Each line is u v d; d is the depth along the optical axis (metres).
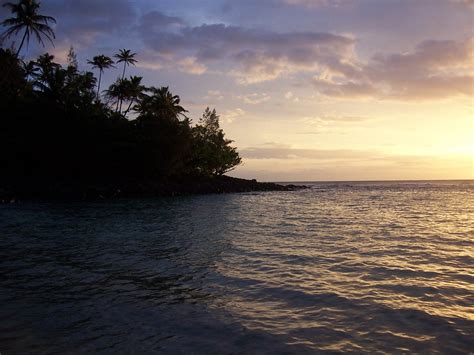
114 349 5.41
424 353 5.24
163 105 64.56
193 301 7.59
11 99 50.44
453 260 11.36
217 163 73.38
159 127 56.41
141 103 65.25
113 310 7.07
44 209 31.12
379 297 7.75
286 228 19.31
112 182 54.12
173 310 7.06
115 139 54.41
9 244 14.53
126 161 54.78
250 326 6.24
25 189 42.66
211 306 7.27
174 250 13.22
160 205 36.81
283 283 8.84
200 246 14.01
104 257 12.05
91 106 57.84
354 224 21.05
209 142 73.56
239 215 26.72
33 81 55.56
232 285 8.73
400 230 18.31
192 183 64.56
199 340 5.70
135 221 22.73
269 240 15.34
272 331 6.02
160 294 8.07
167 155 56.28
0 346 5.50
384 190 84.81
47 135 49.91
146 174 57.91
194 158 69.50
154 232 17.88
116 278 9.42
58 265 10.88
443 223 21.45
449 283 8.80
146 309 7.12
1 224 20.89
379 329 6.07
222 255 12.27
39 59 59.75
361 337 5.77
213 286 8.66
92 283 8.96
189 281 9.12
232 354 5.22
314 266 10.59
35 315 6.80
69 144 51.31
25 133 49.09
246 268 10.42
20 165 50.81
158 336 5.86
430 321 6.41
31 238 16.05
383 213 28.34
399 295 7.89
